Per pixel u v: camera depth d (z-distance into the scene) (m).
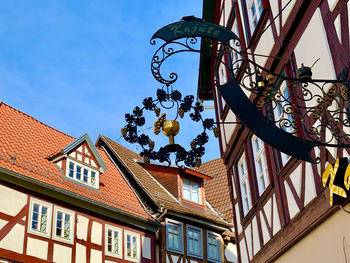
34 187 15.47
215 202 24.56
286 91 8.72
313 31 7.37
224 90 5.69
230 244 23.14
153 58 6.02
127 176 21.81
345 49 6.35
